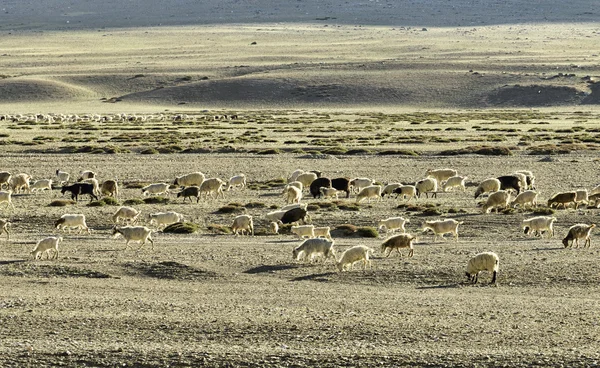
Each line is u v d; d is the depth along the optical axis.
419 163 144.88
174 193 113.12
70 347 43.59
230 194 111.69
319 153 161.00
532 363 40.59
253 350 42.91
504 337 44.78
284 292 56.75
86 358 41.91
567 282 59.44
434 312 50.53
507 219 88.38
